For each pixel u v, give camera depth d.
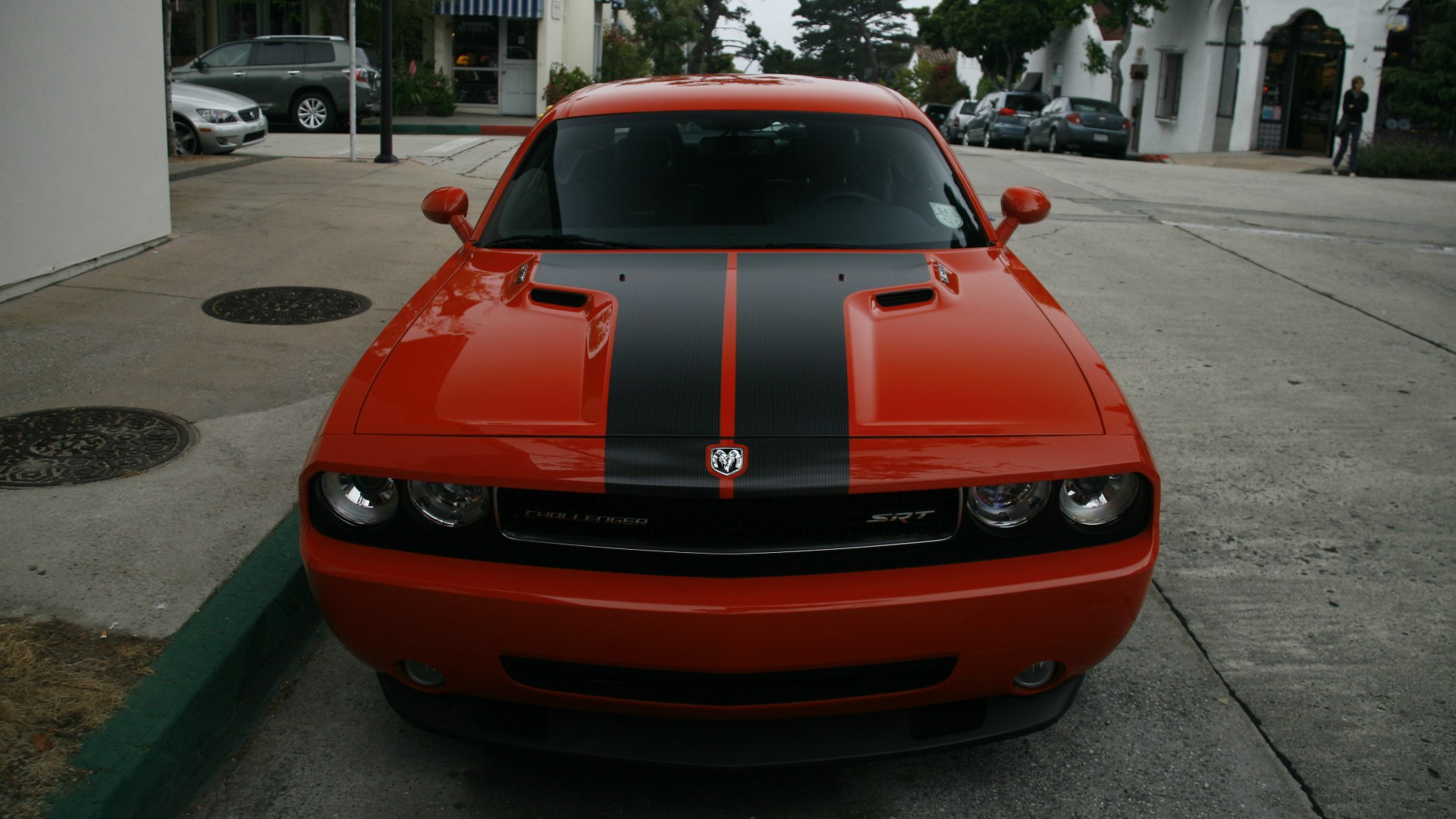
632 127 3.80
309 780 2.70
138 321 5.82
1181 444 4.82
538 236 3.46
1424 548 3.88
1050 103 26.75
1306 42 24.94
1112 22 28.98
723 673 2.27
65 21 6.37
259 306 6.23
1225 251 9.09
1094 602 2.34
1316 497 4.29
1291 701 3.01
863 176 3.63
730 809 2.61
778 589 2.26
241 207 9.16
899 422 2.38
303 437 4.38
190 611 3.07
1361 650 3.25
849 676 2.32
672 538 2.30
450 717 2.54
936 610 2.26
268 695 3.06
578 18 29.69
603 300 2.86
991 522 2.32
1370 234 10.20
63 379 4.91
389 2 12.68
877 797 2.65
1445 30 21.12
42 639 2.89
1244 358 6.09
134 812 2.41
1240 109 25.91
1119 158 24.61
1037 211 3.66
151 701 2.67
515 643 2.30
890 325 2.73
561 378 2.52
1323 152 24.80
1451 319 6.99
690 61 53.38
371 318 6.11
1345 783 2.68
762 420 2.37
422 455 2.34
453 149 14.49
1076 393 2.50
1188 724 2.92
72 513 3.63
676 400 2.42
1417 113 21.30
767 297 2.85
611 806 2.61
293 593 3.27
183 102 13.34
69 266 6.57
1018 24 37.34
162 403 4.69
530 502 2.32
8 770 2.40
